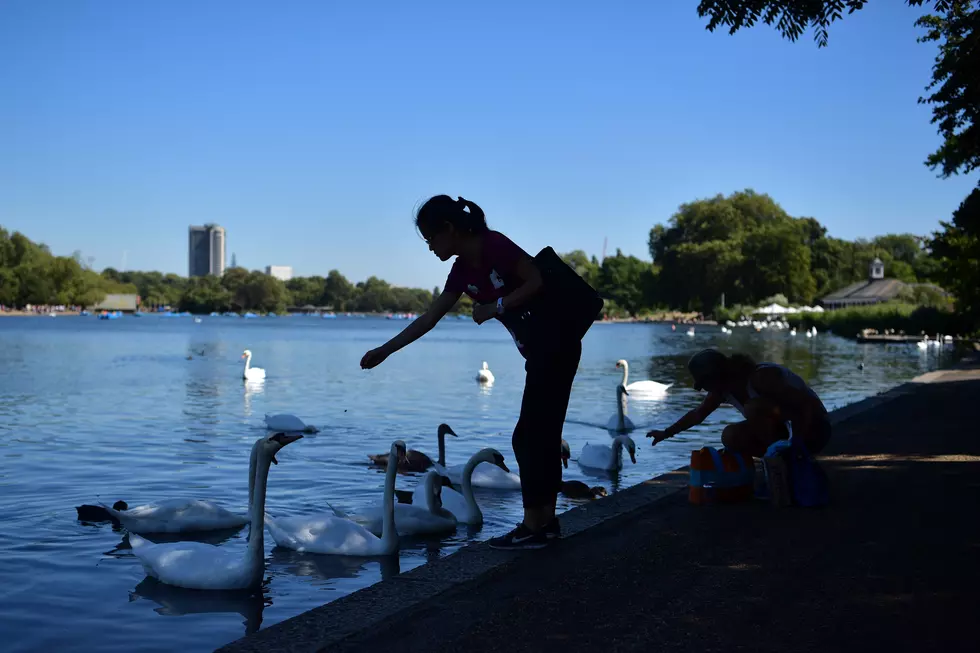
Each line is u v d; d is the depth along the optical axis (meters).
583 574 5.24
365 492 10.97
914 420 13.13
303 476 12.01
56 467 12.58
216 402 22.31
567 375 5.79
